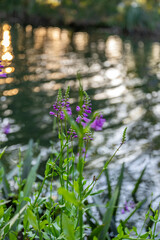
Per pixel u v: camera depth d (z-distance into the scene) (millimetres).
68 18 26781
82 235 1953
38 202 2199
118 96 9453
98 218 3621
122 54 16016
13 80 10461
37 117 7422
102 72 12305
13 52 14703
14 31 20969
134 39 22422
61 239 2025
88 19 26984
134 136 6723
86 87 10266
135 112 8148
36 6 26531
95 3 27266
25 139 6273
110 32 24641
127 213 3904
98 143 6332
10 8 26438
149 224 3562
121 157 5770
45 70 11992
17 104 8266
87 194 1904
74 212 1972
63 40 18984
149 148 6148
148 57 15500
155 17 25016
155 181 4852
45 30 22938
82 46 17531
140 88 10367
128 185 4703
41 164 5281
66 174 2076
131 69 12977
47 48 16125
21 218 2615
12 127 6816
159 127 7191
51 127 6879
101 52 16188
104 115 7906
